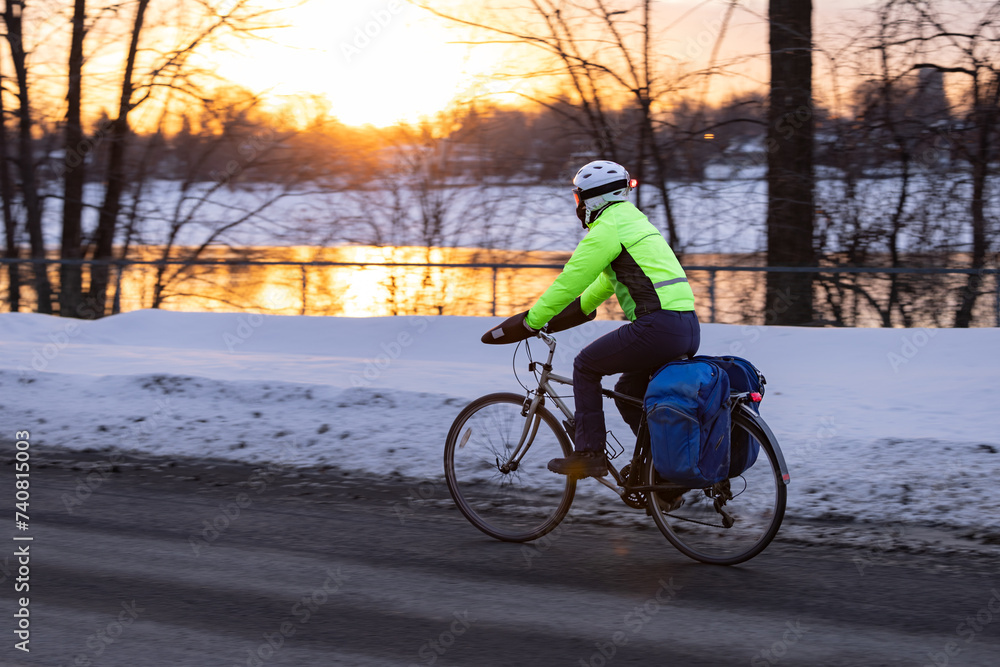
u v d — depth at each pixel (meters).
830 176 13.68
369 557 4.77
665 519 4.82
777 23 13.19
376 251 15.94
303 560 4.71
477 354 10.86
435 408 7.48
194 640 3.71
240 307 15.52
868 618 3.95
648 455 4.77
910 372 9.00
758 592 4.25
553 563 4.67
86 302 16.22
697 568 4.60
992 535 4.95
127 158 18.70
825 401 7.81
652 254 4.58
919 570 4.52
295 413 7.59
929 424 6.92
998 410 7.27
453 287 14.07
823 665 3.50
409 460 6.58
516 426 5.27
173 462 6.73
